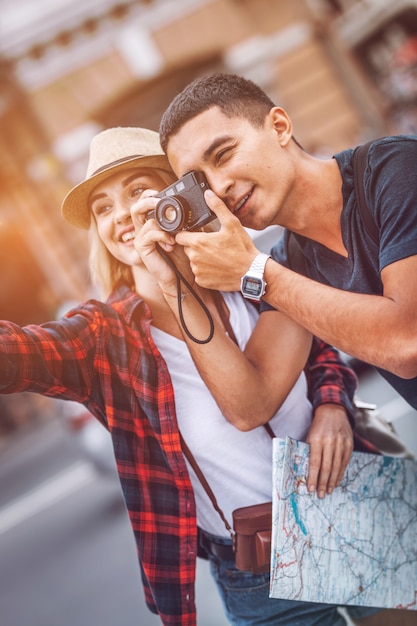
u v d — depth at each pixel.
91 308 1.85
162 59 12.85
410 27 14.23
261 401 1.85
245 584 1.94
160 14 12.70
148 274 1.92
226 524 1.92
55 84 12.73
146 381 1.82
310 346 1.96
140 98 13.01
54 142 12.84
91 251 2.09
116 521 5.64
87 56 12.66
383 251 1.62
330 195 1.76
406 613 2.04
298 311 1.70
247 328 2.00
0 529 7.10
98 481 7.05
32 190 12.98
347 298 1.64
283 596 1.76
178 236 1.72
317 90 13.59
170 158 1.77
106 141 1.98
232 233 1.70
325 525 1.83
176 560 1.82
